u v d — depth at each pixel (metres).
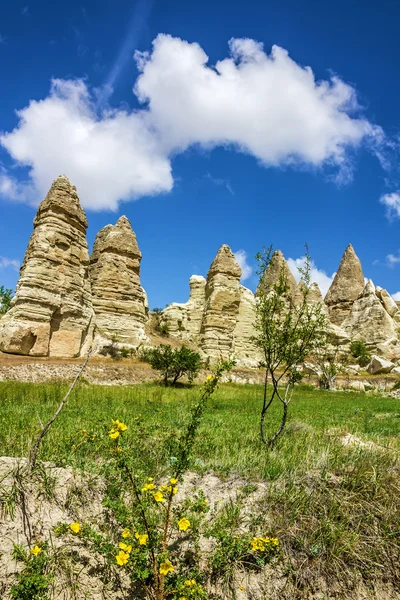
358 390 46.66
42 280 34.41
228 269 54.09
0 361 27.77
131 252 47.66
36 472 5.14
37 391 16.88
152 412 12.93
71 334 35.53
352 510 5.64
